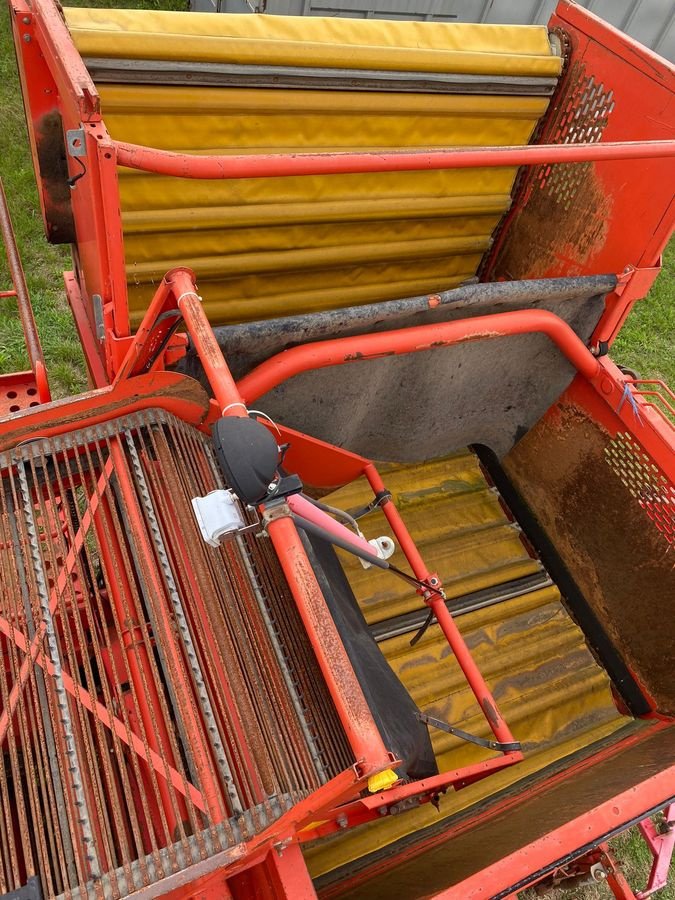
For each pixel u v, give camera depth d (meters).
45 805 1.30
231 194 2.53
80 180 1.93
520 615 3.26
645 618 2.99
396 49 2.44
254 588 1.72
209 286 2.80
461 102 2.69
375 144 2.71
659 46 7.14
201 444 1.93
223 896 1.54
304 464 2.51
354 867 2.48
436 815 2.68
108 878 1.25
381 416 2.75
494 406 3.03
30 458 1.73
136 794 1.64
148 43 2.08
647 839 2.54
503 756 2.31
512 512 3.54
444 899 1.54
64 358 4.27
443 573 3.27
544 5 6.36
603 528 3.09
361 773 1.12
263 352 2.17
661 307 6.07
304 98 2.42
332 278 3.08
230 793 1.38
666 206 2.52
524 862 1.62
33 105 2.27
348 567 3.13
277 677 1.62
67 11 2.04
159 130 2.32
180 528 1.71
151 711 1.46
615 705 3.14
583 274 2.94
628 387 2.72
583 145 1.94
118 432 1.81
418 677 2.97
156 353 1.82
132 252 2.54
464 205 3.05
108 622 2.03
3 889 1.27
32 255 4.65
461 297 2.34
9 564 1.62
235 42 2.20
